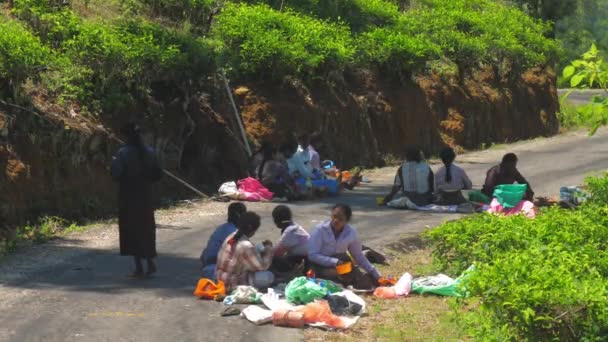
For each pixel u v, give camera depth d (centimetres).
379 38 2605
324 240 1097
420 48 2648
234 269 1049
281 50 2147
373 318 967
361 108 2409
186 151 1892
